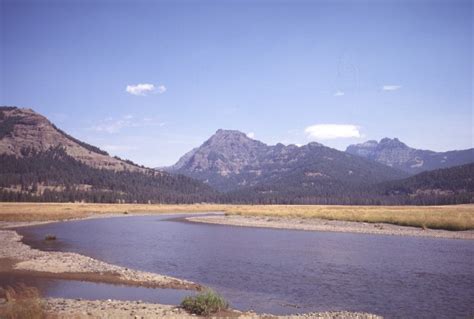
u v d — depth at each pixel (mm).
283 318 18172
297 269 30750
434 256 36781
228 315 18297
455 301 21609
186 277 28156
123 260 35031
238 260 34906
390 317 18953
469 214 71812
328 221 77000
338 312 19391
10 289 23031
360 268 31078
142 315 17641
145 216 111125
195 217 103688
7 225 72438
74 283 25641
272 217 90188
